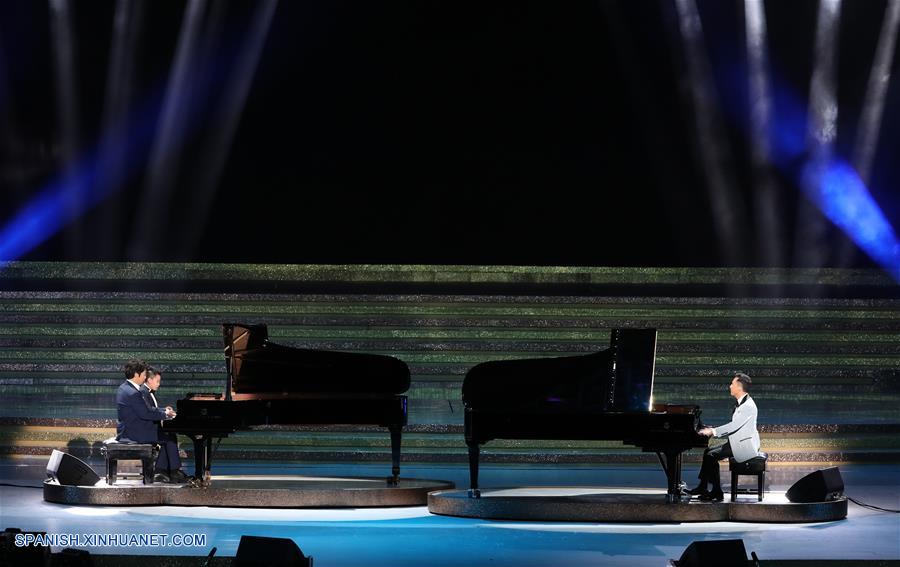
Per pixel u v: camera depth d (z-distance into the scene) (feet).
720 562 58.65
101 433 127.65
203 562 69.97
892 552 75.51
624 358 90.02
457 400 157.79
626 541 80.53
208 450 99.30
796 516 88.33
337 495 94.84
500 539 81.15
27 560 60.90
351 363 100.37
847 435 130.00
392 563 72.23
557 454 127.03
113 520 87.97
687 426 88.89
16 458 126.62
